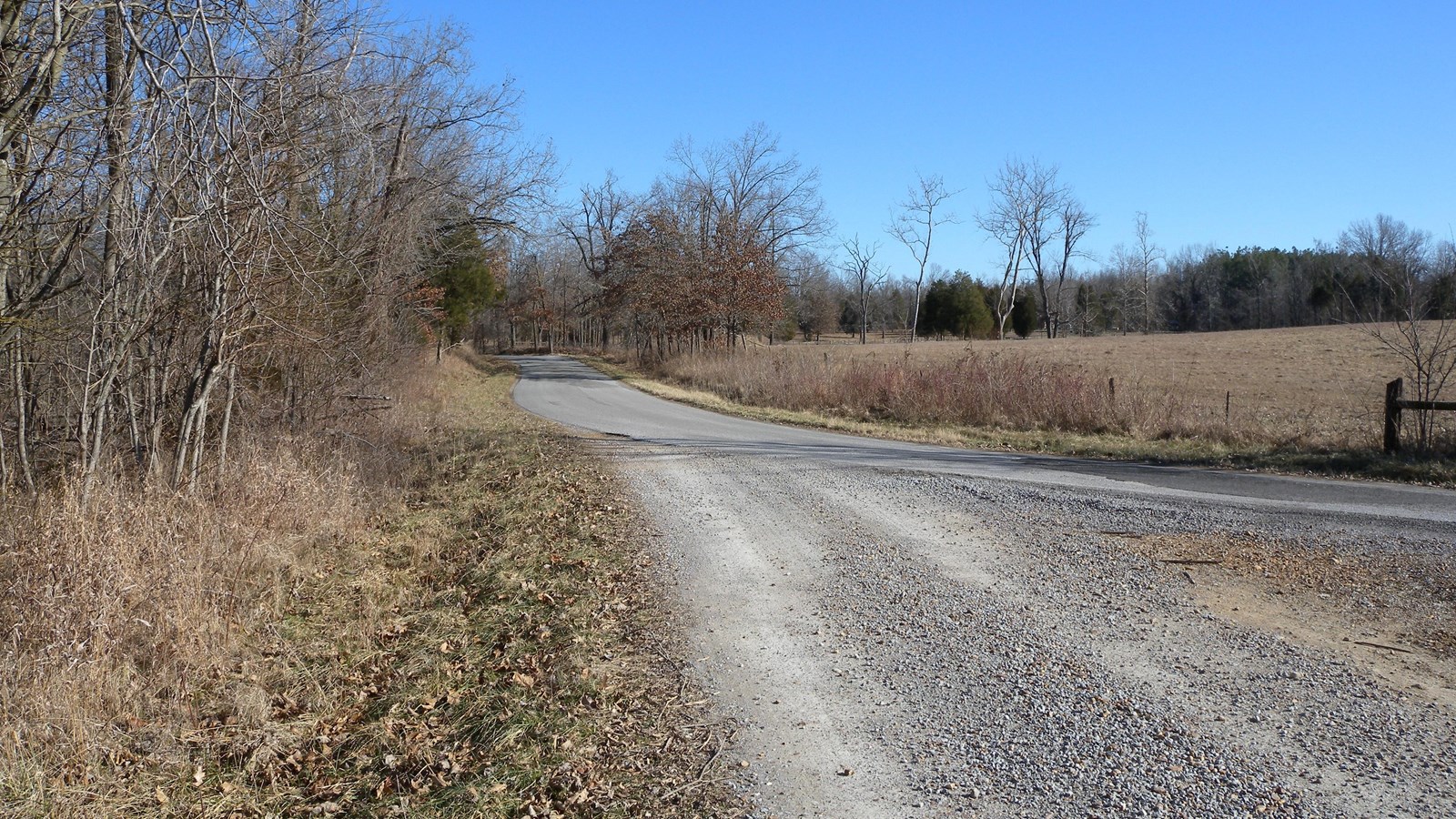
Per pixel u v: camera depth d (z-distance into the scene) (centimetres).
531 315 6881
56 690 456
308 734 468
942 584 670
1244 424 1567
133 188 656
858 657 531
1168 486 1068
